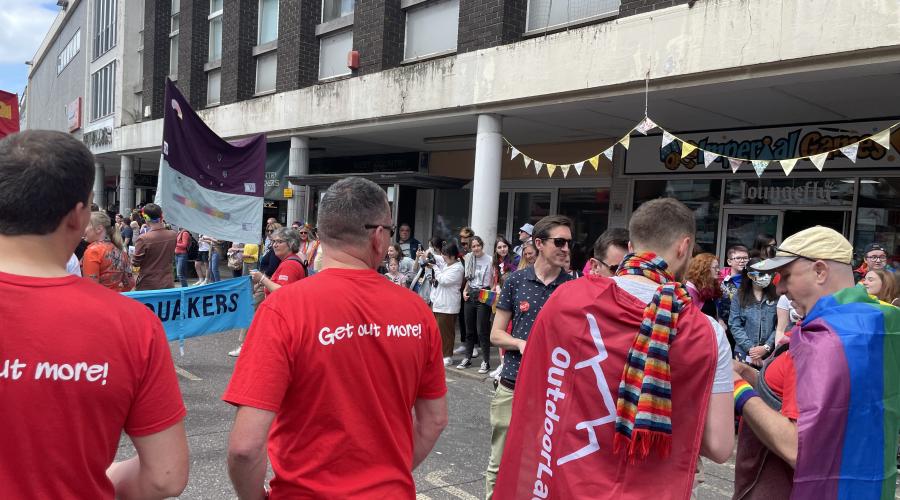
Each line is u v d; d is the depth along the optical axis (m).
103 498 1.37
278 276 6.14
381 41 10.46
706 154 6.45
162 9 17.92
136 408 1.40
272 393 1.65
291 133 11.93
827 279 2.16
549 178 11.56
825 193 8.27
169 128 6.15
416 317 1.94
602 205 10.84
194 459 4.24
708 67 6.29
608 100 7.44
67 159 1.34
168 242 6.98
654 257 1.99
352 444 1.72
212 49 16.16
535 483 2.02
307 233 9.93
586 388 1.92
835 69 5.59
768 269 2.27
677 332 1.80
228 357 7.43
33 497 1.25
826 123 8.16
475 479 4.23
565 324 1.99
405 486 1.83
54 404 1.26
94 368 1.29
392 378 1.83
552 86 7.70
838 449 1.92
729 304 6.12
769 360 2.46
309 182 11.51
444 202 13.59
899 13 5.10
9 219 1.29
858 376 1.93
